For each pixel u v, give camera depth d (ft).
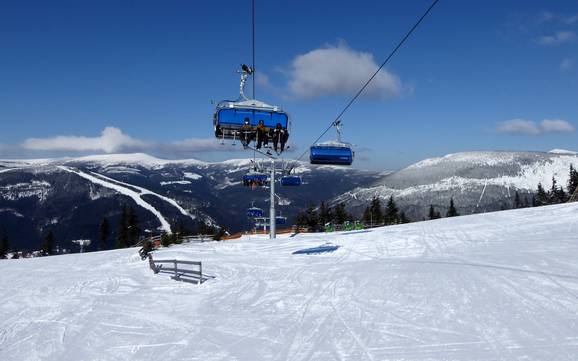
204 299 48.42
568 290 33.53
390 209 334.44
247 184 123.95
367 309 36.14
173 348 32.19
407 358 25.27
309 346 29.27
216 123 74.79
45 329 41.24
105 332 38.24
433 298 36.37
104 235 329.93
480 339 26.78
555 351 23.84
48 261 109.60
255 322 36.58
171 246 139.54
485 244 63.57
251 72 75.41
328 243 90.43
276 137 73.87
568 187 324.80
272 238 120.26
